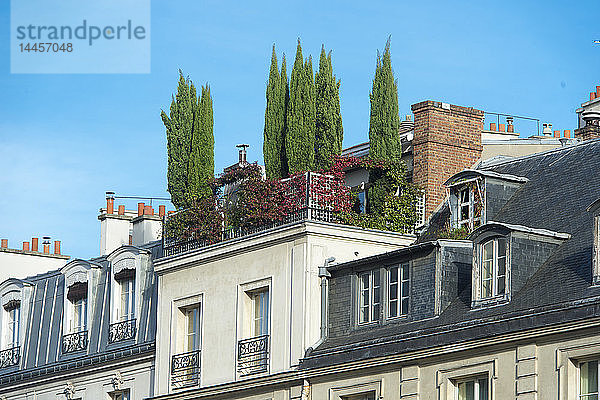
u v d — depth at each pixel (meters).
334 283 44.53
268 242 46.25
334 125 47.59
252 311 47.06
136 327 52.47
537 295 37.12
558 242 38.84
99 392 53.66
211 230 49.00
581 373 35.56
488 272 39.03
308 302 44.56
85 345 54.75
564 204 41.09
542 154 45.53
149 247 53.22
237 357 46.47
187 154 51.06
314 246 45.03
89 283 55.53
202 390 47.22
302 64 48.00
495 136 58.25
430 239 47.22
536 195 43.16
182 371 48.84
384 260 42.75
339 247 45.62
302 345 44.25
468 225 45.38
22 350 58.22
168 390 49.09
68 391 54.91
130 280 53.78
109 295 54.47
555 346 35.88
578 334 35.31
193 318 49.62
